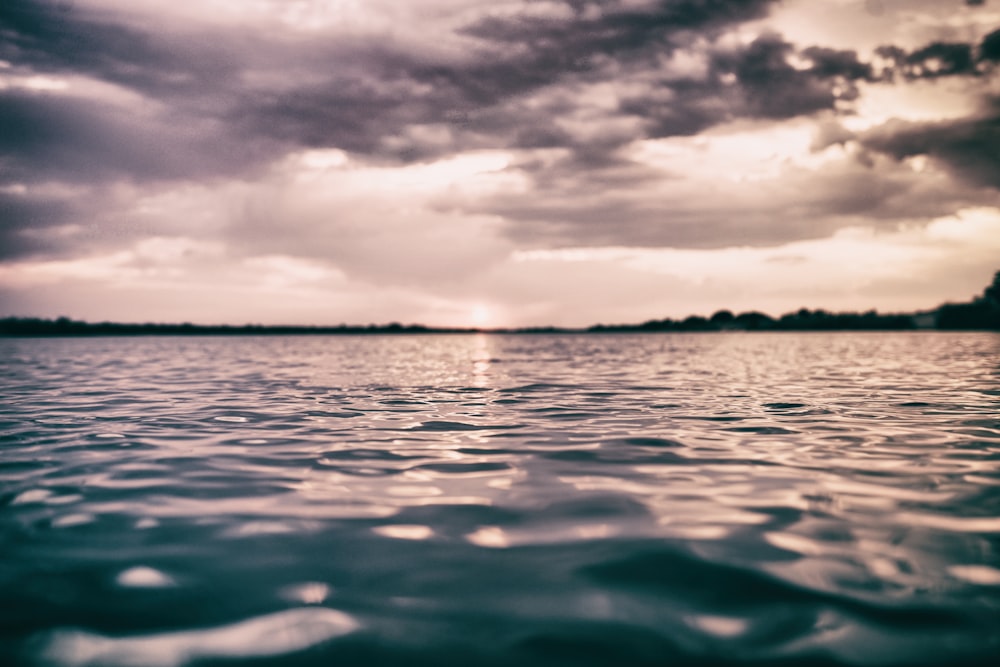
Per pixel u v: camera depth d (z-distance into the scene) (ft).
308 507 13.64
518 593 9.08
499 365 69.36
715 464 17.63
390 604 8.75
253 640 7.74
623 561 10.27
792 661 7.13
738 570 9.82
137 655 7.40
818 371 55.26
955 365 62.13
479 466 17.65
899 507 13.26
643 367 63.52
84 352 114.93
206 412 29.91
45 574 9.91
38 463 18.22
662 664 7.12
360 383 46.16
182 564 10.33
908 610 8.36
